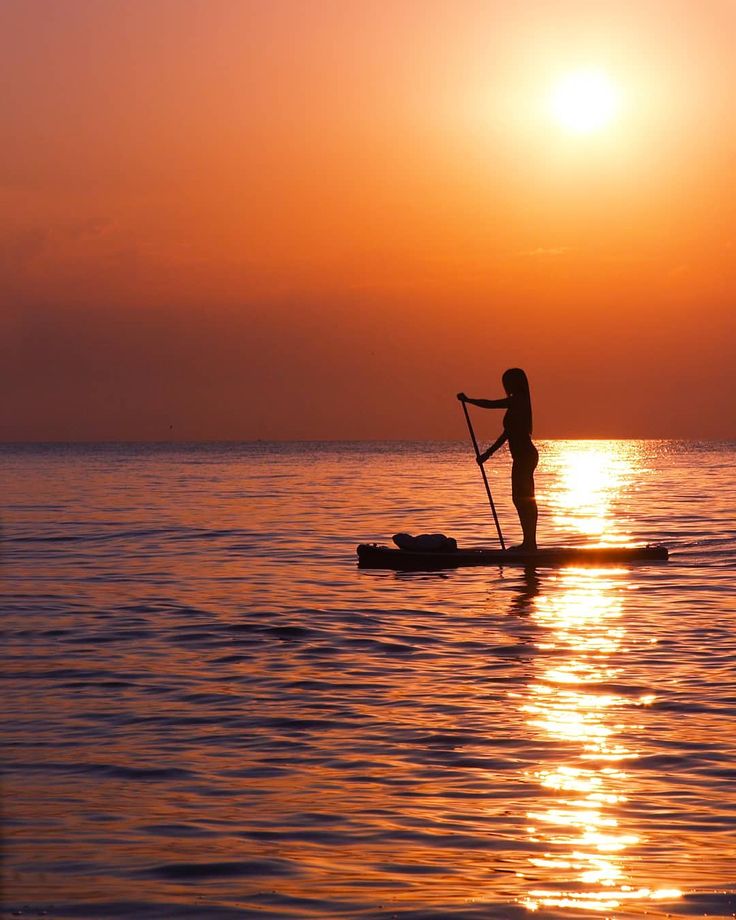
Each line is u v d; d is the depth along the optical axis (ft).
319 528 97.50
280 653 42.01
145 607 53.16
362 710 33.22
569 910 19.01
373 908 19.11
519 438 70.23
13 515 114.93
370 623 48.55
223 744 29.60
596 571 66.28
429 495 151.33
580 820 23.75
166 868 20.99
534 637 45.14
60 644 43.91
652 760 27.94
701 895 19.66
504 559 69.62
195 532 93.86
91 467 314.55
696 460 426.10
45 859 21.44
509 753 28.68
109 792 25.61
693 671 38.55
